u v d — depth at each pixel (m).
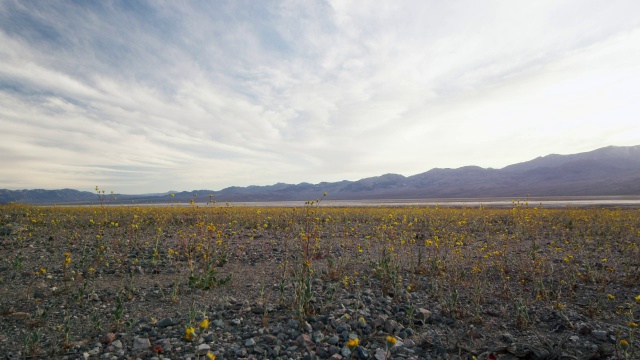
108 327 6.08
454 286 7.94
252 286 8.49
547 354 5.04
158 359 4.94
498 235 17.06
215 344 5.45
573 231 18.06
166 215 22.75
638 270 9.64
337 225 21.12
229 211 26.09
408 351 5.22
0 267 9.88
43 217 21.00
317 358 5.03
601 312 6.73
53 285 8.36
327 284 8.52
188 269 10.03
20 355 5.01
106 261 10.73
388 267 8.94
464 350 5.26
